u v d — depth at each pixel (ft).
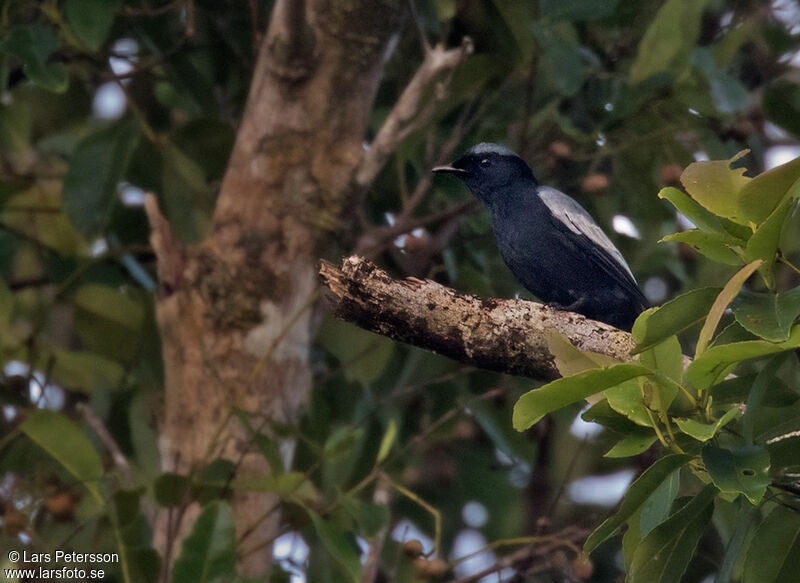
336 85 36.04
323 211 35.68
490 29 38.14
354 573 28.96
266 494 34.14
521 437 41.81
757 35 39.75
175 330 35.12
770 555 21.35
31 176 39.34
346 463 35.01
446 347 27.99
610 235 43.75
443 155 37.60
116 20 39.45
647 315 19.60
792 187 19.29
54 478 32.76
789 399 20.47
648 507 20.04
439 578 42.42
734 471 18.51
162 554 32.91
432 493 43.78
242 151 36.22
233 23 41.45
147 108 42.04
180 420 34.78
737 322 20.10
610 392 19.88
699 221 20.76
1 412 35.60
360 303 27.58
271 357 34.96
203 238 35.01
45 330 39.60
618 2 38.42
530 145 41.68
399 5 36.70
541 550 36.96
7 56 36.86
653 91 38.29
